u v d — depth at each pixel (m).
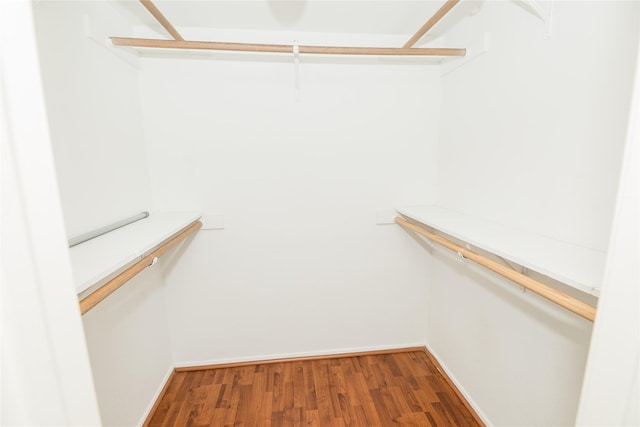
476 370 1.56
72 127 1.11
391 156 1.91
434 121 1.91
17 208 0.31
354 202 1.92
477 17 1.48
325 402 1.65
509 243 1.04
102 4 1.33
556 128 1.05
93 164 1.23
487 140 1.44
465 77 1.61
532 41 1.15
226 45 1.42
